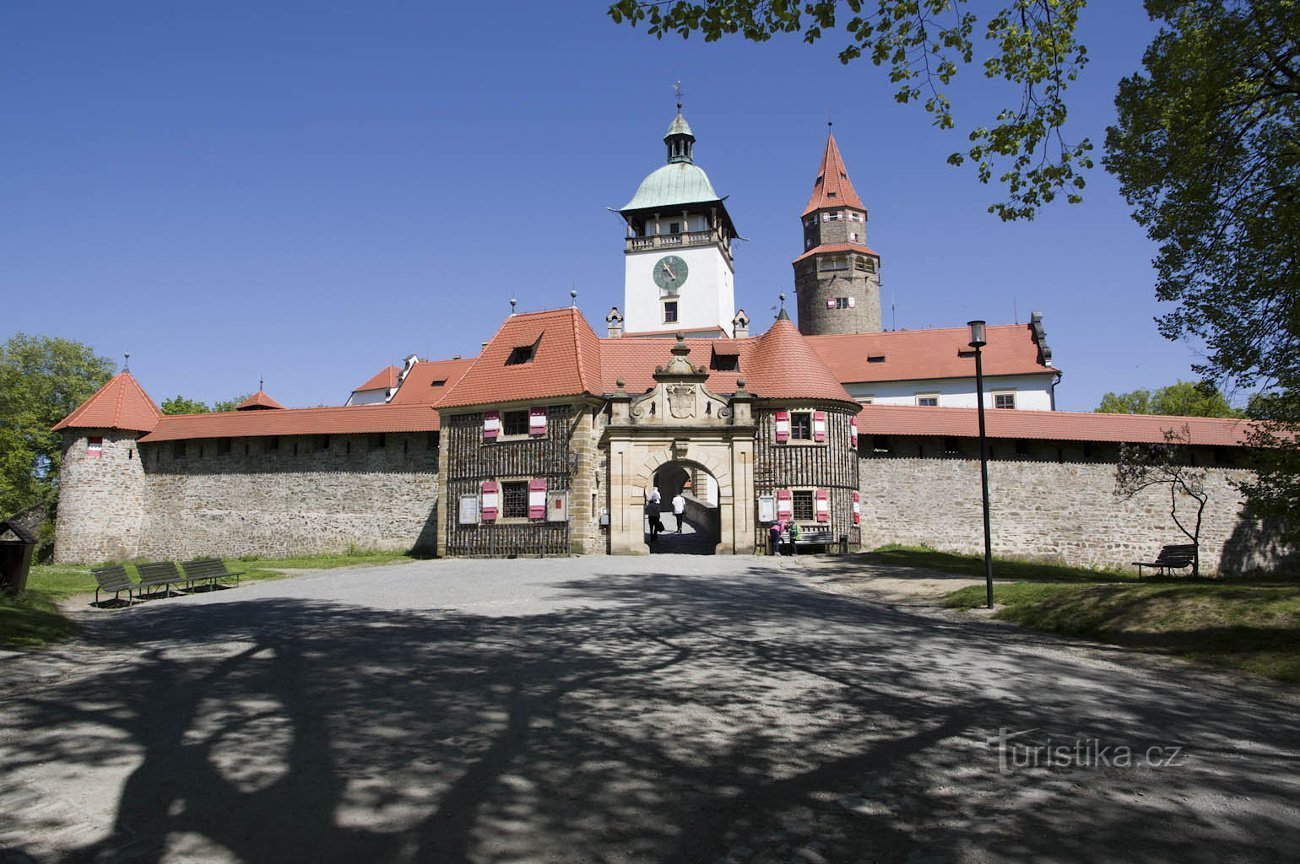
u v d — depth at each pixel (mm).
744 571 25500
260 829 6238
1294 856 5840
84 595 24344
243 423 43594
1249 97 20016
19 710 9594
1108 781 7301
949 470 39188
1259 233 20234
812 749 8117
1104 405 80188
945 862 5723
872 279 80562
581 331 36594
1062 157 13469
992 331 55812
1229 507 40375
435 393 57625
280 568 31703
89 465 44625
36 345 66188
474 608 17703
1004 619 16641
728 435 33250
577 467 32969
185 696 10164
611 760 7754
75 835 6152
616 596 19406
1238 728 8922
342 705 9641
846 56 12148
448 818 6426
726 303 67500
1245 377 23000
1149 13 22328
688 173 65250
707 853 5855
